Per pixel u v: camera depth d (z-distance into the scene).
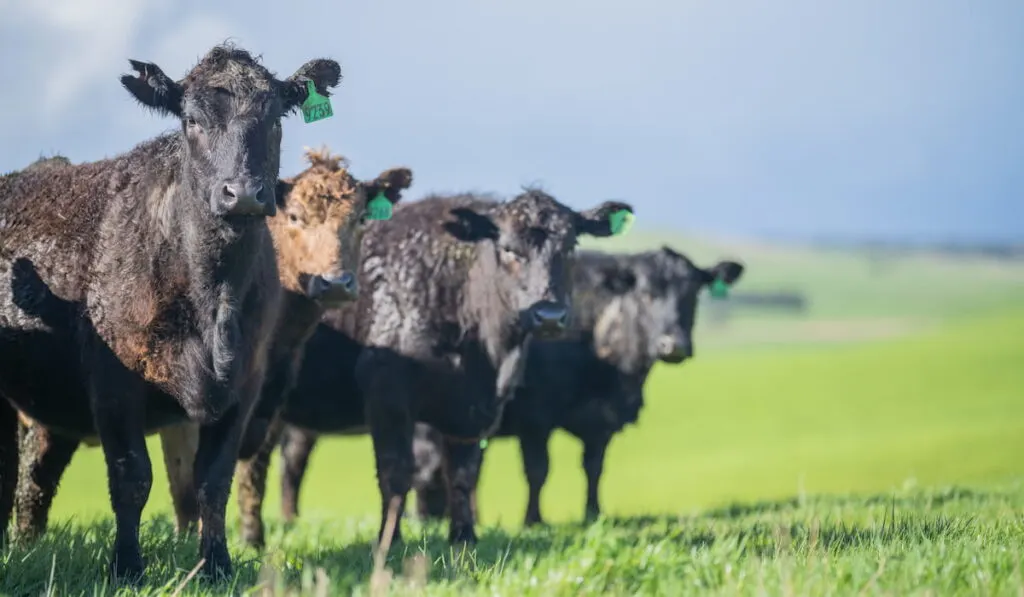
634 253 22.52
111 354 10.90
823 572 8.48
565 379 21.11
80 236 11.48
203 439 11.32
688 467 58.41
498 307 14.96
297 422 15.88
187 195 10.73
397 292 15.02
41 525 13.08
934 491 19.62
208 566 10.76
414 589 8.45
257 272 11.27
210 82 10.70
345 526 17.17
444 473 15.19
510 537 14.59
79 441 13.38
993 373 90.94
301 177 14.38
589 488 21.78
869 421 69.81
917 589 8.02
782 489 47.12
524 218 15.12
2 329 11.78
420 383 14.80
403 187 14.60
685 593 8.09
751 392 89.56
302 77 11.35
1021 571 8.54
